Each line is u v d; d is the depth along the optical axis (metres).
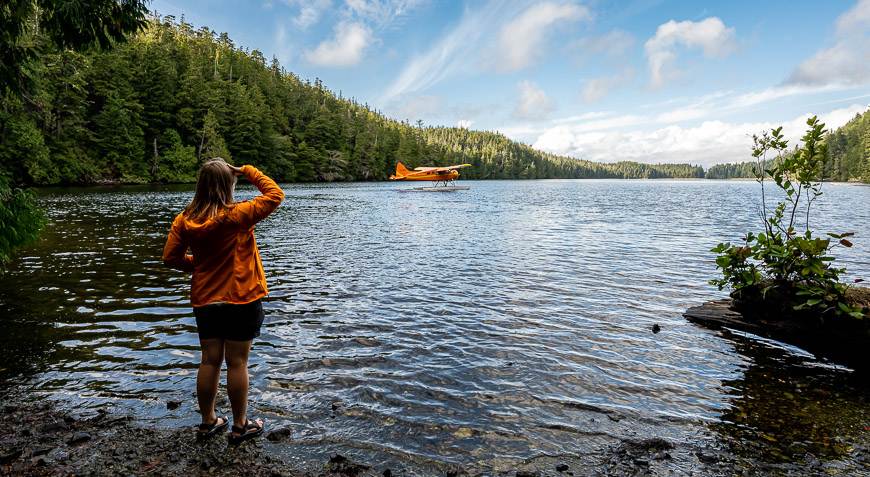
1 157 38.94
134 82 60.75
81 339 4.81
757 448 2.92
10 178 5.79
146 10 5.43
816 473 2.64
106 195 32.38
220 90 73.31
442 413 3.34
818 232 15.23
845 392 3.79
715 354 4.62
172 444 2.86
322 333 5.13
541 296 6.88
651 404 3.54
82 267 8.55
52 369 4.04
